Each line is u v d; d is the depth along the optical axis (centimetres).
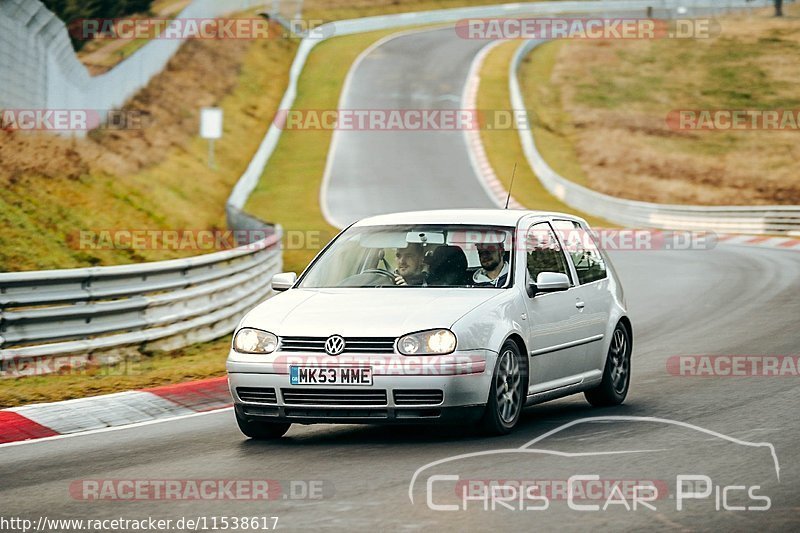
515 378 2817
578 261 3291
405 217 3181
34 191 7144
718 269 8094
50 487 2342
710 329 4991
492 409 2702
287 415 2688
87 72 9394
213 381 3844
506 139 17462
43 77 7962
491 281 2916
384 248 3061
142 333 4488
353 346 2647
